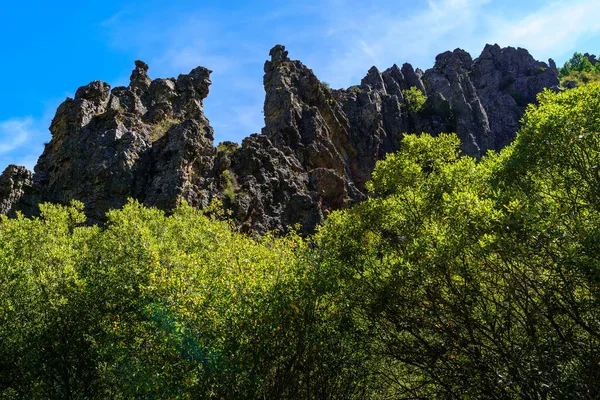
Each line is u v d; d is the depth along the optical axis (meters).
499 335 13.69
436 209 17.00
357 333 16.20
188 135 56.00
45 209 28.53
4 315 18.38
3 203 47.53
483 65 129.00
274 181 63.53
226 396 13.15
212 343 13.11
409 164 19.75
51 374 19.20
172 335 12.73
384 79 116.00
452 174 17.38
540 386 11.93
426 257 13.90
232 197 55.97
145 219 28.64
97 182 50.81
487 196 14.52
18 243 21.94
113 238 22.38
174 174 51.59
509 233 11.65
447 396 14.98
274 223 59.16
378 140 92.25
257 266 15.58
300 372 15.08
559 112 13.92
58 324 19.14
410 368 17.34
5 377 18.77
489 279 13.57
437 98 106.19
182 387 12.76
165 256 16.89
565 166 14.25
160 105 67.88
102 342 17.86
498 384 13.03
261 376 13.87
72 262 21.33
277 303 14.09
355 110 95.62
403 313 14.89
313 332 14.70
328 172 71.50
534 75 126.56
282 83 87.12
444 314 14.80
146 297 15.12
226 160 59.81
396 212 18.20
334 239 18.56
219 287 14.27
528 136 14.77
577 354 11.69
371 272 16.11
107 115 57.56
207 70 78.69
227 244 22.42
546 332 13.17
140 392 14.64
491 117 115.25
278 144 76.56
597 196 12.82
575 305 11.96
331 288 15.34
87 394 19.66
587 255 10.77
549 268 11.80
